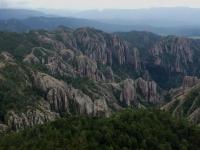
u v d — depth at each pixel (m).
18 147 122.81
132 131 128.00
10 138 132.25
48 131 128.00
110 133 123.00
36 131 132.50
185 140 129.88
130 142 120.62
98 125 131.62
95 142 116.88
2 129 195.12
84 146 113.62
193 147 130.00
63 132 125.75
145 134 127.38
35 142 120.31
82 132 122.12
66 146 114.44
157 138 127.69
